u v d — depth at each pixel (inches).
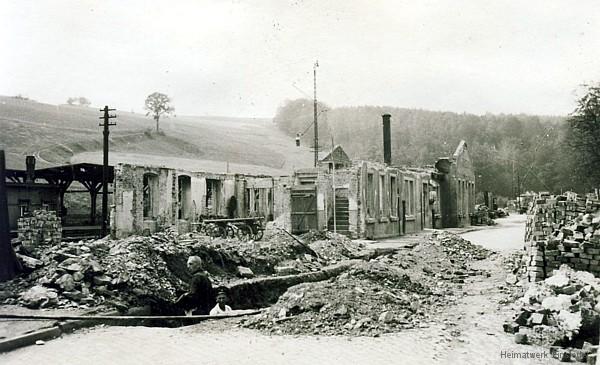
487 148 4793.3
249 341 366.9
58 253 572.1
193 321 497.0
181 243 713.6
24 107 3486.7
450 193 1825.8
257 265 762.2
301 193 1167.6
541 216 607.2
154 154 2974.9
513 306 460.4
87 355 342.6
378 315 421.7
